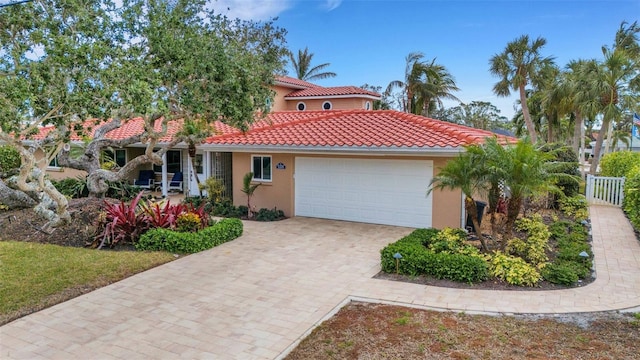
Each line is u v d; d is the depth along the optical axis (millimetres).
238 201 17375
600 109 28094
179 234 11406
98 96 8508
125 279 9227
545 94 32938
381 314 7332
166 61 10148
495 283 8695
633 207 13234
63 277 9125
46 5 9258
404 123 15594
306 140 15133
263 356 5980
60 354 6133
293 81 28844
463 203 13195
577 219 14891
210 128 13633
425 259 9117
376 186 14641
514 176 9398
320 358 5875
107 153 23328
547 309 7453
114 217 11930
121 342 6449
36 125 8656
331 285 8812
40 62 8227
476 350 6000
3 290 8422
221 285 8859
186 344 6363
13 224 13852
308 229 14055
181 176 23031
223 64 10617
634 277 9211
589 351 5945
